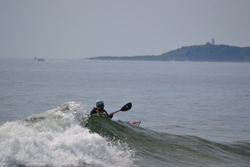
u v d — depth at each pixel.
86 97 93.56
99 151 24.50
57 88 119.56
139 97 98.56
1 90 105.31
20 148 20.97
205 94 114.81
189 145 32.72
